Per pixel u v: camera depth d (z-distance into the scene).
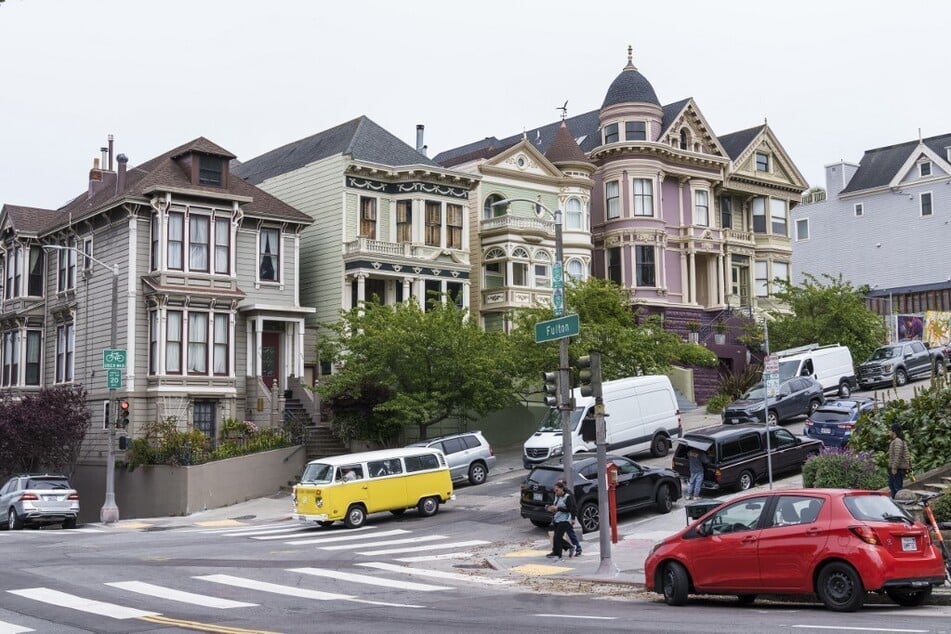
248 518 32.91
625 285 54.34
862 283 70.62
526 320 41.19
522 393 41.50
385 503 29.25
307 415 42.19
